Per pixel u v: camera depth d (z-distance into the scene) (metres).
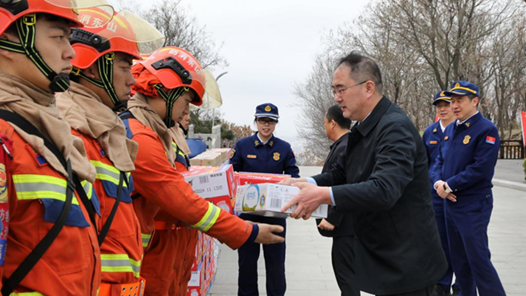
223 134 33.19
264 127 5.01
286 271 5.82
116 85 2.25
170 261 2.87
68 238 1.60
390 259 2.74
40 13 1.56
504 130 41.44
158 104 2.80
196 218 2.60
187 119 3.48
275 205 2.79
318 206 2.73
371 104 2.89
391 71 24.67
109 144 2.15
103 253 2.06
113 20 2.23
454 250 4.70
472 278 4.68
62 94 2.10
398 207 2.75
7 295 1.51
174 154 2.97
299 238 7.59
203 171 3.15
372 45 25.27
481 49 25.72
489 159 4.48
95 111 2.13
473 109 4.73
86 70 2.18
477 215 4.48
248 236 2.71
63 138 1.62
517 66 31.33
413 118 33.88
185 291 3.29
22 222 1.52
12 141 1.47
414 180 2.78
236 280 5.53
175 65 2.76
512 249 6.77
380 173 2.62
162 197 2.56
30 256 1.52
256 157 5.02
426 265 2.74
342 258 3.98
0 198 1.40
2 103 1.51
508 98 38.31
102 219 2.04
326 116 4.39
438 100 6.04
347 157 3.01
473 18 21.66
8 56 1.54
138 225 2.30
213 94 3.24
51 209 1.55
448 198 4.64
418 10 21.52
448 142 4.93
